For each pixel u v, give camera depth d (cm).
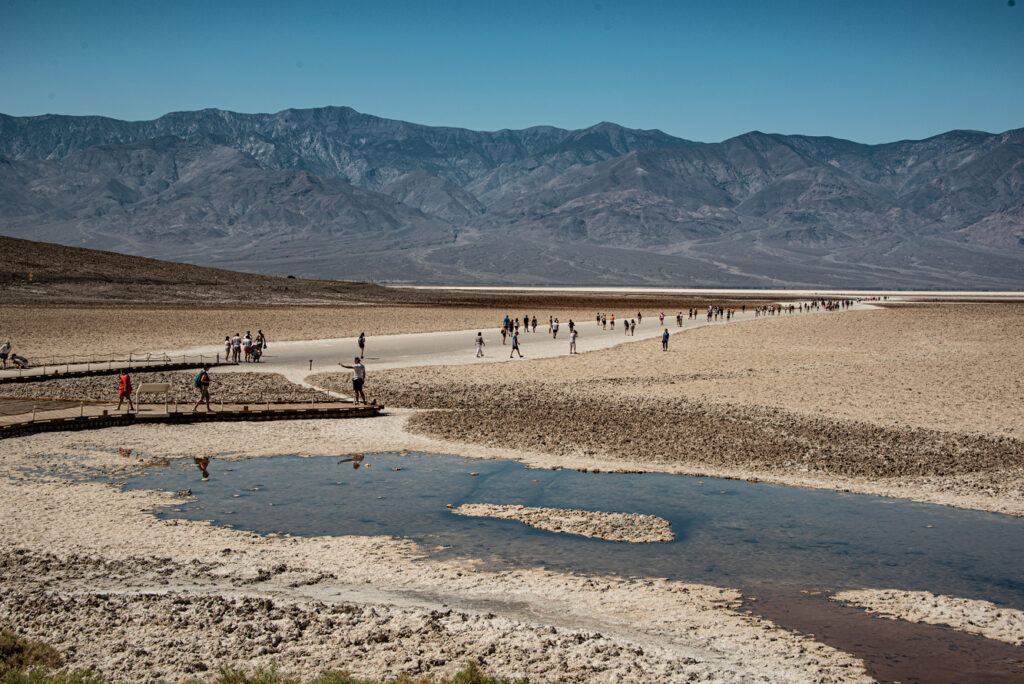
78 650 1352
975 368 5231
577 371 5059
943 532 2089
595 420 3481
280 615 1508
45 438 2939
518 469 2689
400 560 1827
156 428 3194
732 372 5028
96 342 6375
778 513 2238
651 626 1523
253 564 1777
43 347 5938
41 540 1866
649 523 2111
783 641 1467
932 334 7819
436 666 1341
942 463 2805
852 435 3216
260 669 1302
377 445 3003
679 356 5922
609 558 1866
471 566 1800
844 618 1567
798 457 2878
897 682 1327
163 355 5566
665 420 3488
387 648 1396
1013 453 2948
